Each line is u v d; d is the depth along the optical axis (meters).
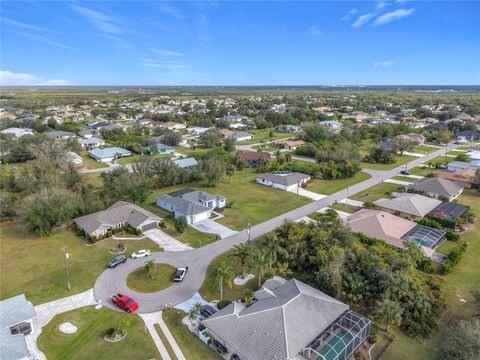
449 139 133.38
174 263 46.44
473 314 35.41
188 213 59.50
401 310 32.75
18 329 32.62
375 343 31.91
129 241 53.09
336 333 30.52
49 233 55.38
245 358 28.34
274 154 115.12
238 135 146.62
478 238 53.34
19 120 170.00
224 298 38.50
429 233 50.94
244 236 54.56
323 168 89.50
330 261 39.22
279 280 39.00
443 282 39.66
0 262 47.12
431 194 70.44
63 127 155.75
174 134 134.25
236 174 94.50
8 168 97.00
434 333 33.06
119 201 64.81
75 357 30.19
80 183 73.56
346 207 67.00
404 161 106.62
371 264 38.84
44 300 38.62
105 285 41.59
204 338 32.06
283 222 54.81
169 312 36.41
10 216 61.44
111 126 155.75
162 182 81.31
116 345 31.61
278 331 29.31
